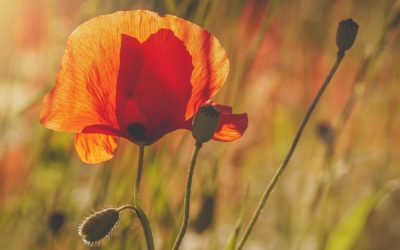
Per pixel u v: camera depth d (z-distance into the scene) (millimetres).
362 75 865
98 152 623
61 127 606
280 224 1215
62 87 603
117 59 610
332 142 933
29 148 1017
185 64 613
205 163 918
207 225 852
